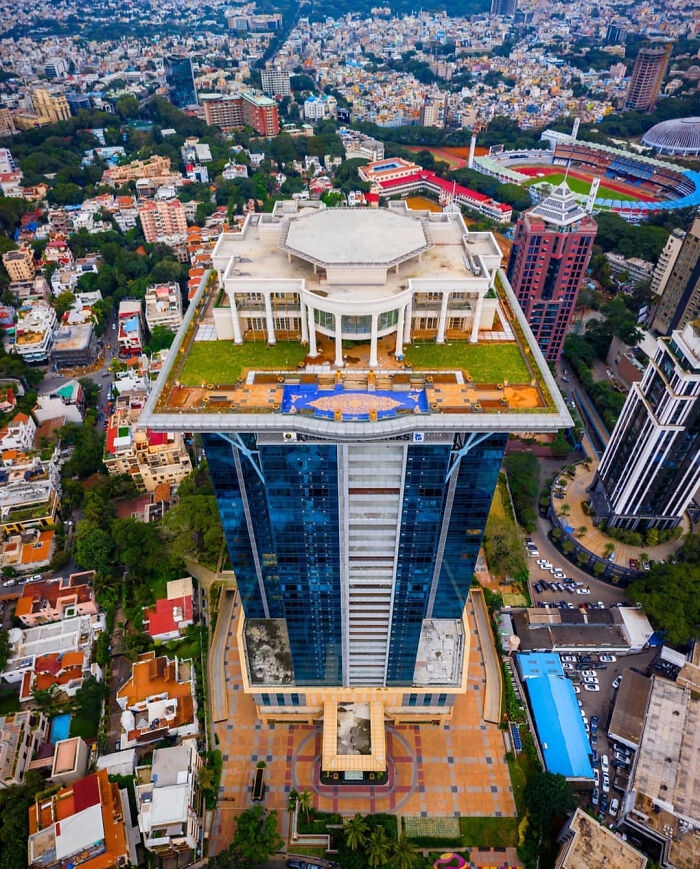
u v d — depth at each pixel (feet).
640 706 595.47
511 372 397.19
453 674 542.57
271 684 539.29
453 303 417.28
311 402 364.17
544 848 505.25
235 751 567.59
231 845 490.90
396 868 467.11
